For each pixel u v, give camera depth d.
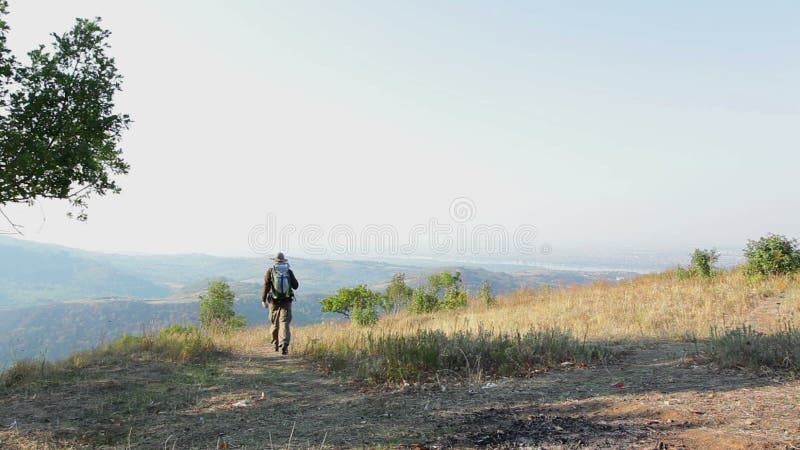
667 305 11.82
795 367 4.57
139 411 4.68
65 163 9.70
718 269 17.38
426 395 4.83
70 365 6.82
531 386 4.88
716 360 5.22
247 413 4.52
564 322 10.53
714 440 2.91
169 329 11.00
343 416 4.22
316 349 8.27
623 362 5.86
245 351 9.27
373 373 5.80
